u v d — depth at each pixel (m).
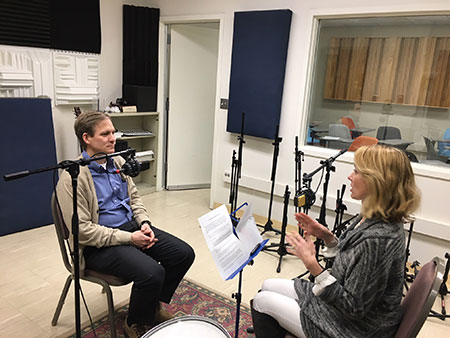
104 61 3.72
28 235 2.93
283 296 1.41
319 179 3.09
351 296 1.13
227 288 2.38
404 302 1.26
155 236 1.90
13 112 2.83
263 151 3.39
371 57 2.91
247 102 3.32
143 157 4.08
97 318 2.01
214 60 4.29
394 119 2.92
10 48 2.93
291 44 3.07
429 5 2.47
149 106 3.95
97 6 3.49
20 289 2.23
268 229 3.10
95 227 1.68
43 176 3.05
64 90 3.34
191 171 4.48
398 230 1.16
